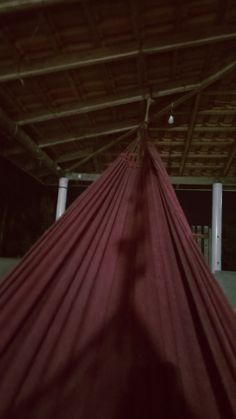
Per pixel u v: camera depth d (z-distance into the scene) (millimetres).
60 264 1533
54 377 1035
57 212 9062
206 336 1145
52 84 5281
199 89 6008
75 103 5844
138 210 1951
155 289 1363
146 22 4223
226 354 1080
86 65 4578
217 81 6125
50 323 1226
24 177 9398
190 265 1495
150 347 1108
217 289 1421
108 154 8898
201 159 9312
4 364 1076
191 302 1299
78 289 1391
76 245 1657
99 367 1058
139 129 2842
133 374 1030
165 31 4426
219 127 7699
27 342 1147
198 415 908
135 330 1181
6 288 1404
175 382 993
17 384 1015
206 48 5141
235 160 8992
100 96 5801
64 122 6645
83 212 1910
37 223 10242
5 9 3436
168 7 4035
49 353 1111
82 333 1184
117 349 1114
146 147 2676
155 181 2281
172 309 1263
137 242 1667
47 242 1687
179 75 5707
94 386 1007
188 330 1176
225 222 12539
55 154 8242
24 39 4117
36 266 1521
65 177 9211
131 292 1361
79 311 1278
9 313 1268
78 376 1037
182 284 1392
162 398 957
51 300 1329
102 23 4086
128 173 2369
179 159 9320
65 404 961
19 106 5672
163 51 4641
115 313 1265
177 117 7312
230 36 4574
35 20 3824
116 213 1919
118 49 4484
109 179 2248
